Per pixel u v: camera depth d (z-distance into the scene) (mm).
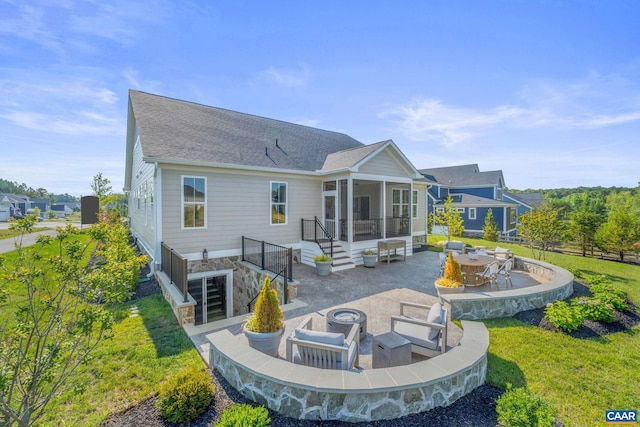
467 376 3762
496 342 5098
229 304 10031
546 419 3027
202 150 9914
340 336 3869
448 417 3342
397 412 3328
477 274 8422
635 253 14305
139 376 4121
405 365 3881
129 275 3678
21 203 64312
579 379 4133
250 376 3619
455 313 6117
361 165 11453
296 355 4172
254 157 11000
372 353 4621
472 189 29047
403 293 7930
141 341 5164
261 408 3160
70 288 3320
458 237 23406
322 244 11211
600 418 3443
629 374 4266
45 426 3191
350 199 11227
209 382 3707
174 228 9102
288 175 11555
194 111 12523
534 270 10141
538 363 4492
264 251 9703
